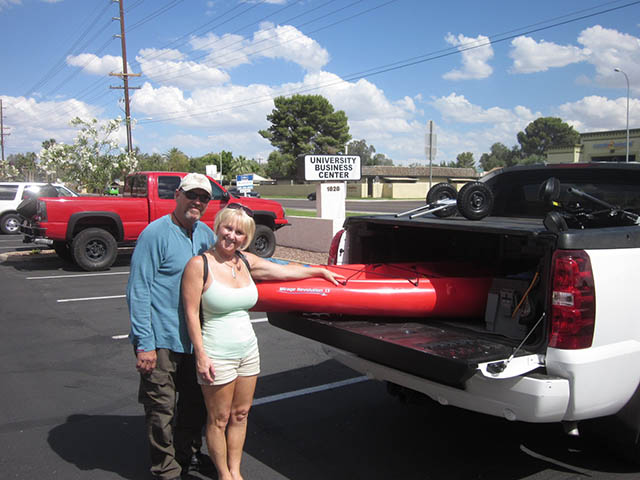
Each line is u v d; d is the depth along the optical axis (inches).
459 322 148.3
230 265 120.3
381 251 181.6
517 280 130.8
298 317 148.9
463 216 169.9
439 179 3080.7
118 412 173.8
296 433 157.5
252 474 134.0
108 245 454.3
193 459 137.3
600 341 114.0
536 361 113.2
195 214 125.3
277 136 3216.0
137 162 775.7
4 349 241.8
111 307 325.1
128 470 137.0
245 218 117.6
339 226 528.7
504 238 169.2
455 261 186.7
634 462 133.3
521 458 142.0
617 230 119.8
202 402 132.5
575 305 110.3
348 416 169.6
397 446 149.3
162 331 121.2
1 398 184.7
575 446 149.3
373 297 140.3
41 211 432.1
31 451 146.8
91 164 732.7
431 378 121.6
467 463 139.3
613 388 116.8
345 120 3213.6
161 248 121.0
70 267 483.8
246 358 120.6
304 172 544.4
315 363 221.3
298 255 525.7
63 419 168.2
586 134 1779.0
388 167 2952.8
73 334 266.2
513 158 4530.0
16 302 339.0
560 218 114.5
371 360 135.4
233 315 119.0
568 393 110.9
